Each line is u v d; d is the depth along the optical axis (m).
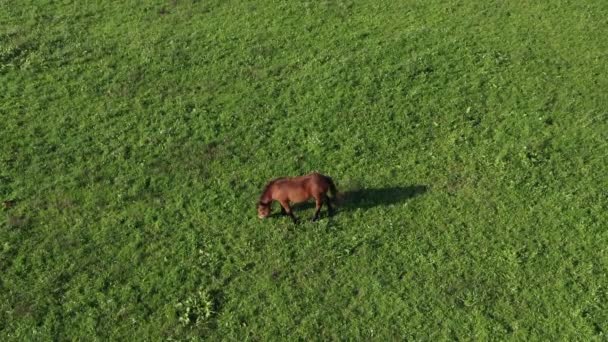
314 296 14.90
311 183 15.71
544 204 16.73
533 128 19.16
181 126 20.05
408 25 24.53
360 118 19.95
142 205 17.41
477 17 24.73
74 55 23.55
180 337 14.17
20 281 15.39
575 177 17.45
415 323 14.20
